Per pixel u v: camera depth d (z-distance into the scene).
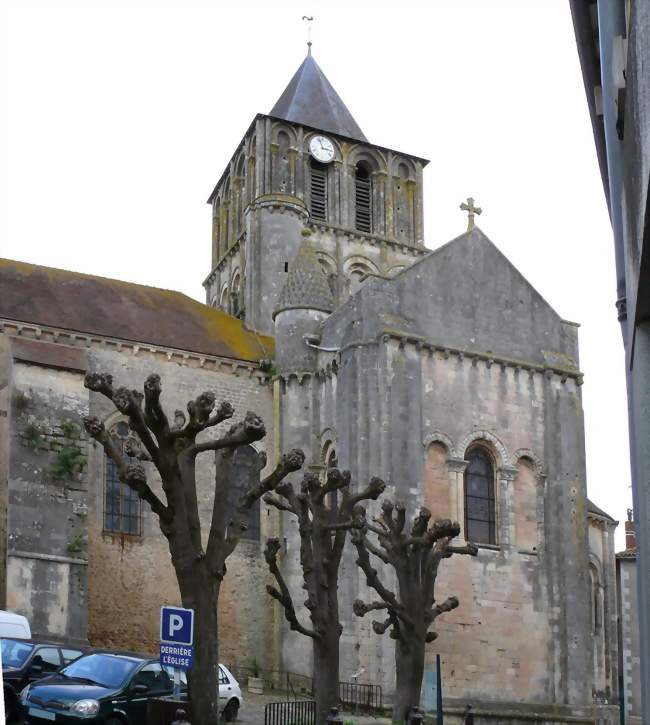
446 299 42.22
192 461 20.70
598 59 22.41
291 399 43.75
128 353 42.59
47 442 38.00
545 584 41.38
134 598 40.06
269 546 26.78
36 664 25.08
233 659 41.25
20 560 36.16
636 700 59.25
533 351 43.59
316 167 59.25
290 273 45.78
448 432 40.69
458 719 37.75
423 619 28.42
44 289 44.12
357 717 33.81
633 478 17.45
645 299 14.66
